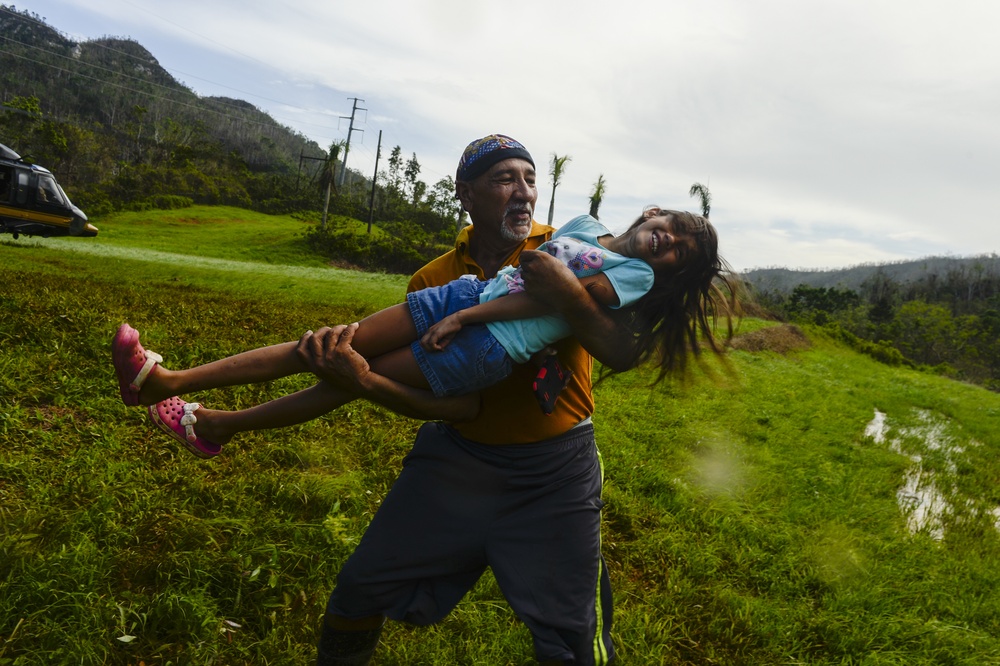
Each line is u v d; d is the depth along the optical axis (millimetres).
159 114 155750
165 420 2477
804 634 3902
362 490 4828
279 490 4488
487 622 3473
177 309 10859
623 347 2330
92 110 149375
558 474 2439
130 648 2936
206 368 2361
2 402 5379
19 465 4316
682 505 5551
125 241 45719
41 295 10266
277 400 2480
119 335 2242
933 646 3902
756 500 6027
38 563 3268
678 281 2451
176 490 4355
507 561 2379
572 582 2381
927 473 8492
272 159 170000
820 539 5242
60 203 28812
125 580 3396
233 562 3543
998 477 8758
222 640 3076
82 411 5512
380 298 20422
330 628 2533
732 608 4004
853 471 7820
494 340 2223
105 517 3787
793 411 10898
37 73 161250
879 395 15852
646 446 7285
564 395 2488
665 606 3934
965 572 5086
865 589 4461
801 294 68188
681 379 2611
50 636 2850
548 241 2436
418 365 2246
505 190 2553
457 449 2453
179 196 78625
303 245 55062
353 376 2184
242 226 67250
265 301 15586
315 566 3688
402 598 2461
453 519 2408
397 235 71438
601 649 2502
